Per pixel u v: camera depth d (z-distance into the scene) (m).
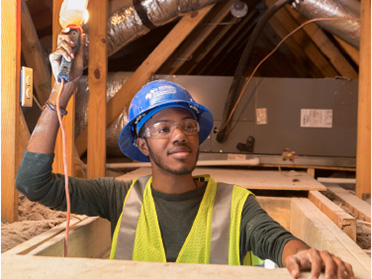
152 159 1.18
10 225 1.42
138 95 1.22
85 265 0.91
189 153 1.13
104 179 1.31
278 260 0.96
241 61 3.25
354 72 3.60
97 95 2.78
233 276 0.84
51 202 1.22
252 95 3.37
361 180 2.57
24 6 2.70
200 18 3.21
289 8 3.75
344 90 3.30
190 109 1.17
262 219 1.10
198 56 4.16
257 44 5.66
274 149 3.37
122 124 3.29
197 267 0.89
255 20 5.02
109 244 1.74
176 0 3.06
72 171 2.32
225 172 3.07
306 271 0.87
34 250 1.10
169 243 1.15
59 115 1.10
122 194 1.27
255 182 2.53
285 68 5.74
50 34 3.13
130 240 1.17
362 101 2.56
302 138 3.34
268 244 1.02
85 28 2.85
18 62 1.54
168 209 1.18
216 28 4.04
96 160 2.79
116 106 3.24
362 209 2.09
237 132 3.39
